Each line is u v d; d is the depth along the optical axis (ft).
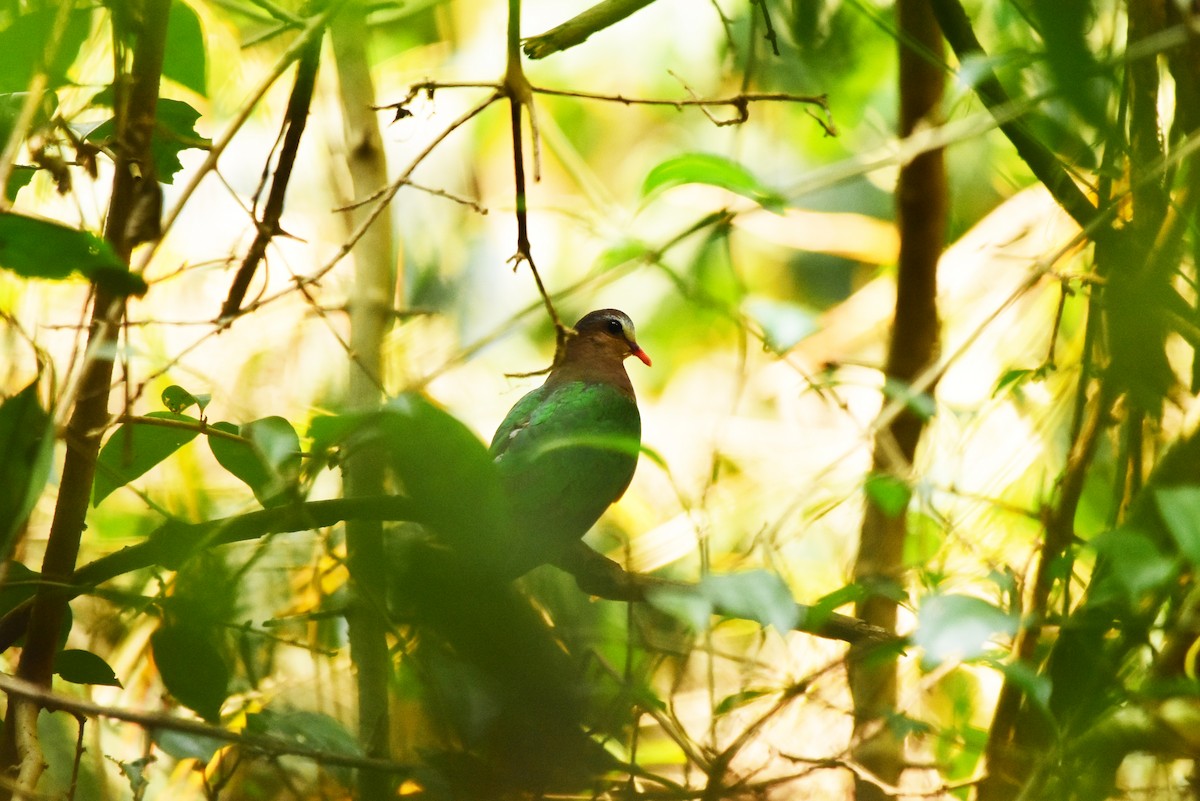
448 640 15.93
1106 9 25.13
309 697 24.67
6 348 25.82
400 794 20.21
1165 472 19.22
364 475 21.39
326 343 31.22
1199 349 20.35
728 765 19.61
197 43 21.34
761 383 39.37
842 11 31.91
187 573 19.69
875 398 36.65
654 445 37.70
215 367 30.78
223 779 19.98
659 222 38.91
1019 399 27.27
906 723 19.71
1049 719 17.63
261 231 19.66
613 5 21.72
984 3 31.86
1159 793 20.22
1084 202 21.43
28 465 18.26
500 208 23.93
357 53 25.89
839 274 47.06
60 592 19.06
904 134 24.43
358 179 25.41
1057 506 21.39
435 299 39.91
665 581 22.43
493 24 43.04
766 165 41.91
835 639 20.29
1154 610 18.31
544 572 24.54
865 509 23.79
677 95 44.09
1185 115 21.35
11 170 16.78
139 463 20.30
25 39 18.74
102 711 17.17
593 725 19.44
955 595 15.38
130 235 18.49
